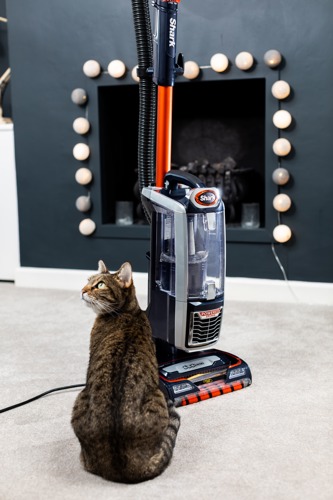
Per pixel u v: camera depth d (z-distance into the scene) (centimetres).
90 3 369
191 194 216
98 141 381
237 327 310
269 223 357
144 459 163
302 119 345
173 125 428
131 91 399
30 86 388
